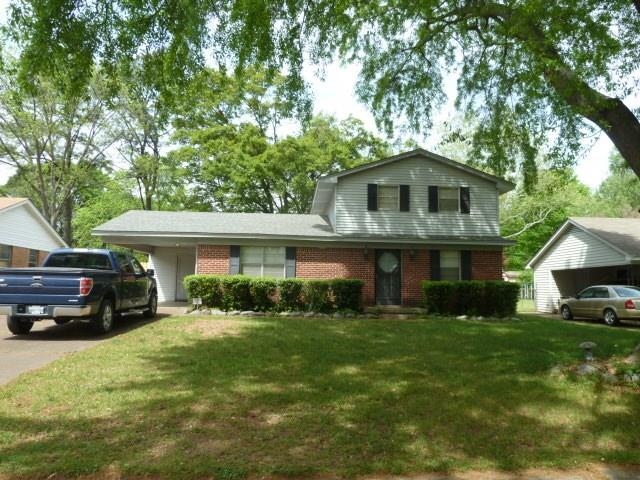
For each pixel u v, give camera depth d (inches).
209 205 1323.8
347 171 719.7
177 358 303.6
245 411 200.1
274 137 1342.3
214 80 526.0
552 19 317.4
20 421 184.1
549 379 262.4
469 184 753.6
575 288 951.6
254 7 267.6
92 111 1186.0
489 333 435.8
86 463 145.8
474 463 156.0
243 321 500.1
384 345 363.3
